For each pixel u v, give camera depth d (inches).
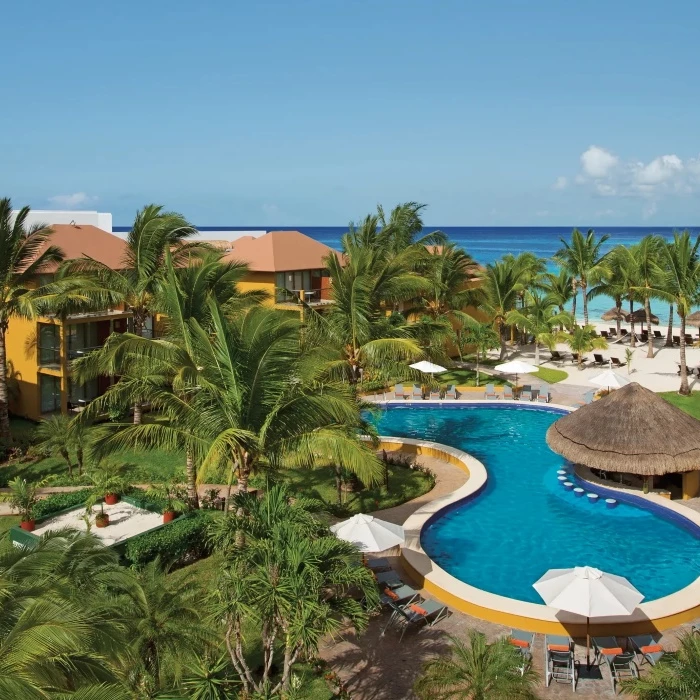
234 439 591.5
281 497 507.2
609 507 890.7
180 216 1074.7
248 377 613.3
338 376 888.9
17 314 1174.3
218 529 490.0
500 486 967.6
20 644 323.9
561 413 1326.3
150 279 1039.6
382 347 870.4
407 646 567.2
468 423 1288.1
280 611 415.8
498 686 431.5
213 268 848.9
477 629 589.6
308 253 1640.0
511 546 780.6
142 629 436.5
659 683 390.6
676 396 1402.6
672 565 733.3
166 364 713.0
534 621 585.3
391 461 1054.4
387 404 1385.3
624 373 1642.5
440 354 1228.5
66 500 823.7
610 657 515.8
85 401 1251.8
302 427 636.7
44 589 374.3
